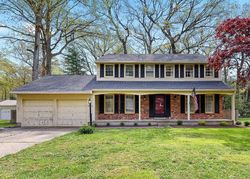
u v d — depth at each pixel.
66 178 6.21
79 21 29.09
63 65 43.25
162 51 37.50
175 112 23.53
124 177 6.15
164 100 23.69
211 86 22.58
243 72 17.20
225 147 10.05
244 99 35.12
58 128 20.14
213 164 7.39
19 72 43.09
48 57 29.72
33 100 21.98
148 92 21.91
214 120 21.84
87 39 38.50
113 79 24.16
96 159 8.04
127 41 37.78
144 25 36.69
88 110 21.81
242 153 9.00
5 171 6.93
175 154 8.56
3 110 42.75
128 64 24.28
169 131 15.26
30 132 17.14
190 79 24.20
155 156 8.26
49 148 10.19
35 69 26.92
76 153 9.04
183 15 34.75
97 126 20.78
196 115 23.33
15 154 9.13
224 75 33.47
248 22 15.87
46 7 26.72
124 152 8.98
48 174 6.55
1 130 18.61
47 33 28.56
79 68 42.16
